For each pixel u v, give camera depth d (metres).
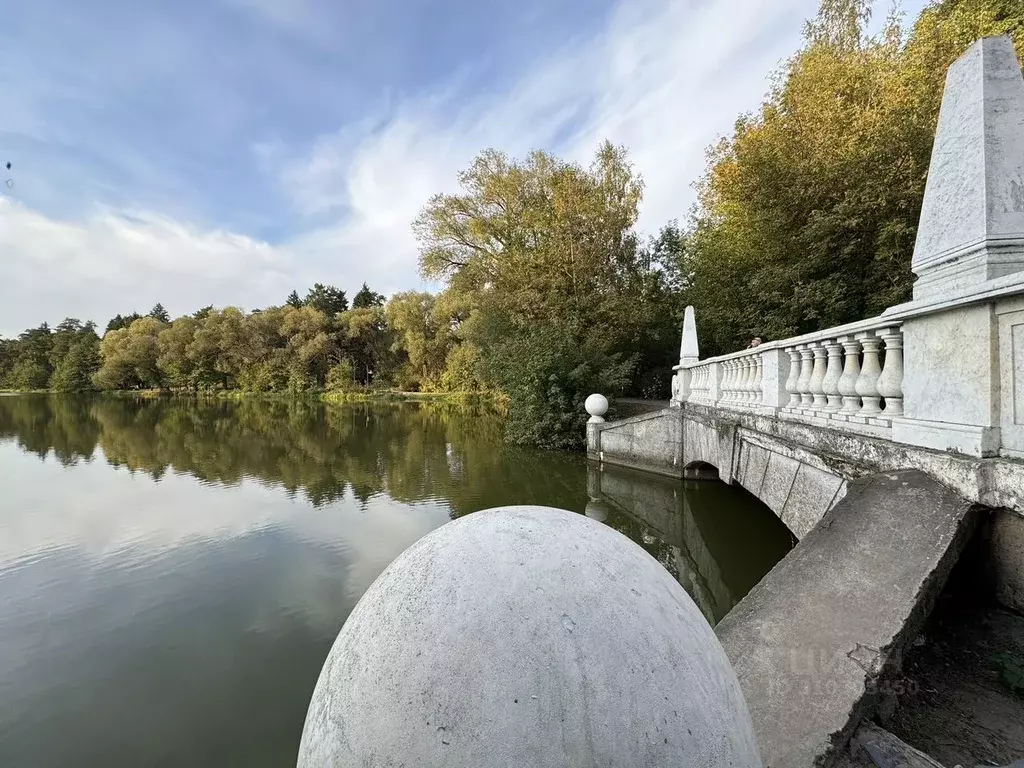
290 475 12.52
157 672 4.54
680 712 1.00
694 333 11.82
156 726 3.91
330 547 7.44
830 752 1.66
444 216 24.27
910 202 9.21
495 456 14.77
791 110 11.47
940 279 3.02
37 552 7.32
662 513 9.15
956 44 8.89
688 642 1.11
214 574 6.52
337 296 74.56
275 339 60.22
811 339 4.57
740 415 6.67
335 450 16.50
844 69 10.34
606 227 20.39
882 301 9.76
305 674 4.50
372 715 1.01
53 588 6.17
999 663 2.20
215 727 3.89
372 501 9.98
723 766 1.01
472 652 0.99
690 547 7.61
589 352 16.50
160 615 5.51
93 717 4.01
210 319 57.50
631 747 0.94
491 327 21.38
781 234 11.62
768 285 12.22
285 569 6.68
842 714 1.78
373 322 57.06
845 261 10.73
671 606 1.16
